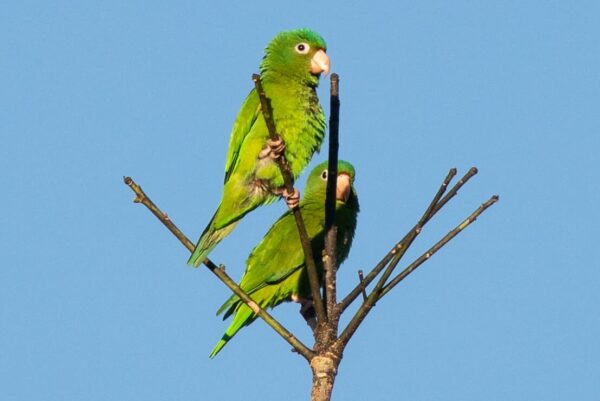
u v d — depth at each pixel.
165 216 8.02
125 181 7.99
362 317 7.37
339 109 7.55
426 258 7.57
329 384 7.18
